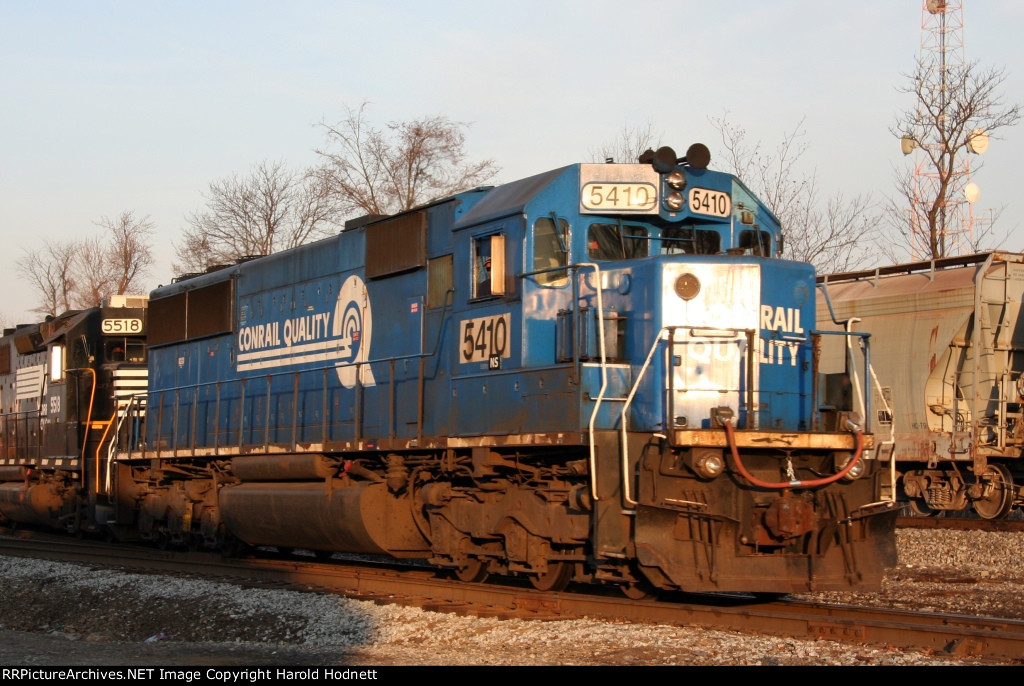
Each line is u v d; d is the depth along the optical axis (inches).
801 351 470.6
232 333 739.4
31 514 956.6
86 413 868.0
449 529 533.3
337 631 445.1
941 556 664.4
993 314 815.1
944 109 1247.5
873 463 457.1
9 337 1083.3
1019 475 850.8
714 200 496.4
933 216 1235.9
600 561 451.5
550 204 477.1
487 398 491.5
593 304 471.8
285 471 629.0
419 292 553.6
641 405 448.8
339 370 614.5
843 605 451.2
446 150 1531.7
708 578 423.8
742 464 436.8
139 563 686.5
